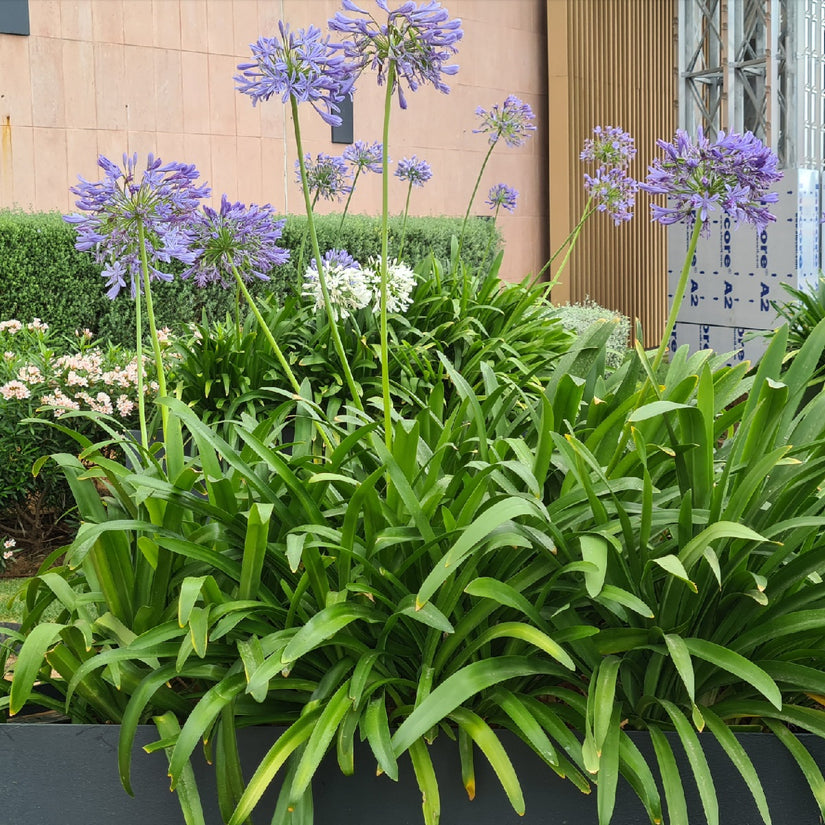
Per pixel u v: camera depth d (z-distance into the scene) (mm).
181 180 2250
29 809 1869
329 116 2258
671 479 2205
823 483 2125
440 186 11227
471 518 1889
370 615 1849
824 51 9461
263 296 6477
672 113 13234
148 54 9141
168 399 1964
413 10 2111
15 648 2473
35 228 7121
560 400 2301
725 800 1787
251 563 1905
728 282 9273
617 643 1854
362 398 4945
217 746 1773
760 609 1880
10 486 4785
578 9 11836
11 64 8359
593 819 1768
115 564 2035
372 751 1767
